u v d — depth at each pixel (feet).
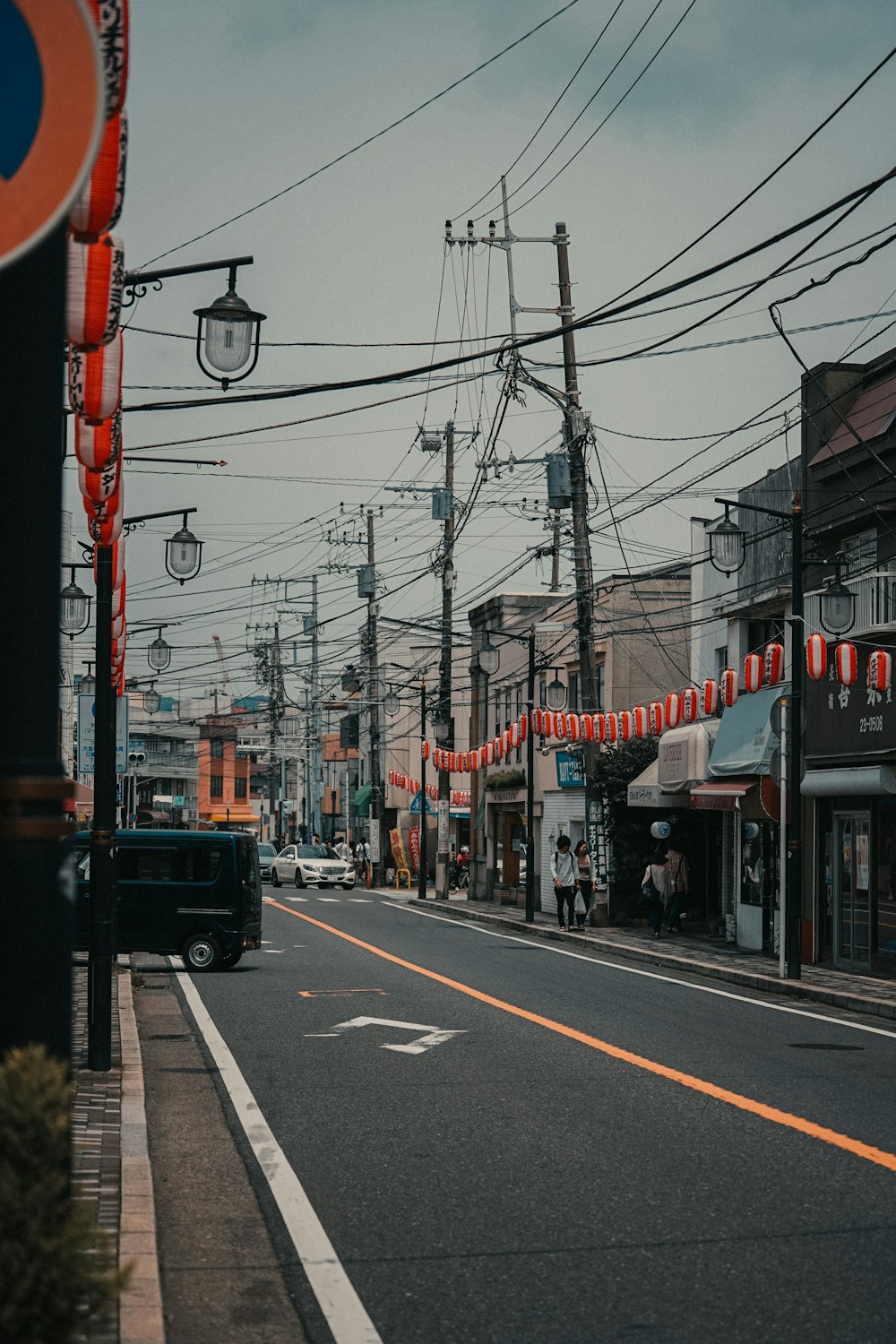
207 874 78.95
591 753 123.95
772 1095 40.55
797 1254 24.57
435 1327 21.07
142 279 41.24
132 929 78.59
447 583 176.55
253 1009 61.05
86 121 12.38
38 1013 14.11
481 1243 25.55
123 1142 32.53
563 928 119.65
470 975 77.30
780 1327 20.83
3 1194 12.59
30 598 14.24
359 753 271.08
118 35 16.47
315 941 101.86
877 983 76.38
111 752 44.57
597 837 123.85
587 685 115.85
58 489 14.49
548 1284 23.11
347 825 286.25
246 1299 22.71
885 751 81.92
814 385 94.22
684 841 125.49
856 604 85.87
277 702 252.62
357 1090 41.37
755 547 106.52
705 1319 21.24
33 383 14.35
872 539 87.92
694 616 119.44
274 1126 36.27
